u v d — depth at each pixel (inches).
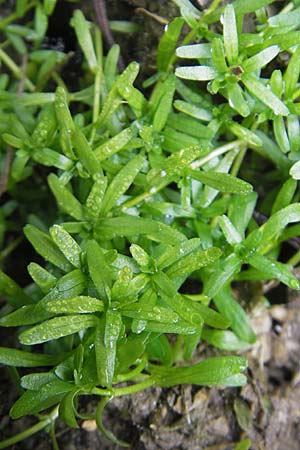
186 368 6.9
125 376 6.9
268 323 7.9
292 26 7.0
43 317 6.7
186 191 7.1
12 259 7.9
